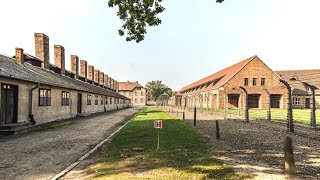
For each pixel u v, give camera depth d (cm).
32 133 1623
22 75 1859
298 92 5488
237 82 5112
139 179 667
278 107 5228
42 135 1527
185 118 2788
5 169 798
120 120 2648
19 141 1308
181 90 10269
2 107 1670
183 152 967
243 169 747
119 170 756
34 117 2025
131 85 11175
